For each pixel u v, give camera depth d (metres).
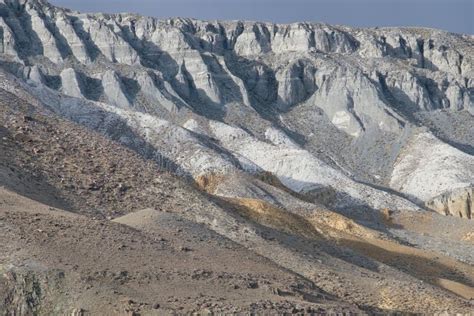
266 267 90.56
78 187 107.12
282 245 110.44
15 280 72.00
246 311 73.12
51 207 90.06
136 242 83.69
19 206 86.75
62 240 79.12
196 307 72.38
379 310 92.31
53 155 112.19
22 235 78.06
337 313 78.56
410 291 101.94
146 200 111.12
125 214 104.75
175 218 95.25
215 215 112.44
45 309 71.00
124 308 70.31
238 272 84.94
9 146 108.81
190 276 79.50
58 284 72.50
